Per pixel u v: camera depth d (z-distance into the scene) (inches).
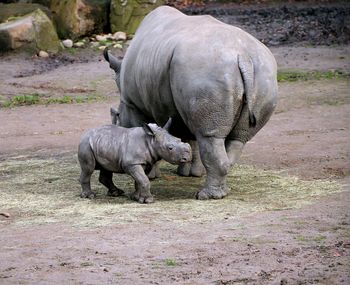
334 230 577.3
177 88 654.5
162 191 710.5
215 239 562.3
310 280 486.6
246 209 636.1
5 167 817.5
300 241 555.2
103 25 1619.1
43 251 546.6
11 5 1585.9
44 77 1350.9
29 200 682.2
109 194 697.0
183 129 713.0
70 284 487.8
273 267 508.7
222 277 494.0
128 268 510.9
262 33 1643.7
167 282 487.2
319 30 1643.7
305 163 796.0
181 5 1968.5
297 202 653.3
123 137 667.4
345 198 660.7
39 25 1503.4
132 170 661.3
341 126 971.3
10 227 606.2
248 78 639.1
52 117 1088.8
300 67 1360.7
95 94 1237.7
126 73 733.9
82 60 1478.8
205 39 651.5
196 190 713.0
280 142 895.1
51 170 797.9
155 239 564.7
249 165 794.8
